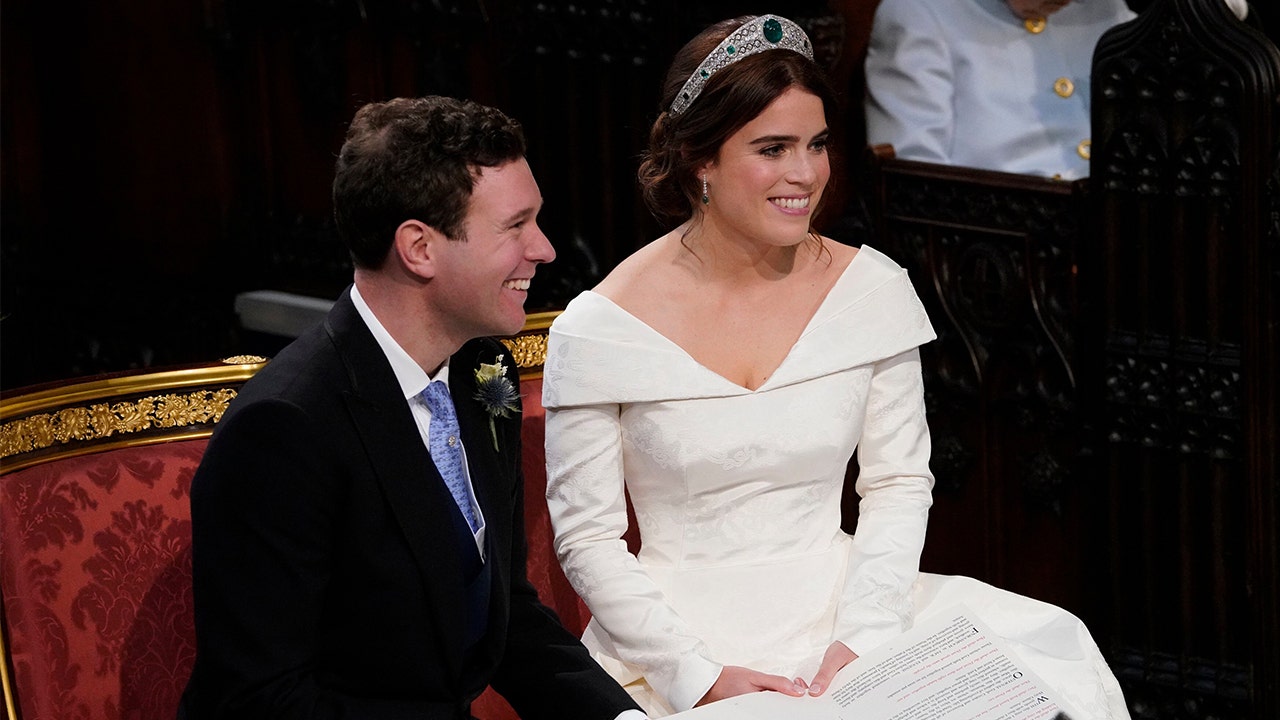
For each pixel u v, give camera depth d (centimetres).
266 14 1182
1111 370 839
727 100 577
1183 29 775
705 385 597
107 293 1291
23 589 521
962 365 944
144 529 555
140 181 1255
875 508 627
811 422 608
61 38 1257
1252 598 802
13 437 532
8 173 1266
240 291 1245
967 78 1003
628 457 615
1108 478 848
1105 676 600
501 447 523
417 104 478
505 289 487
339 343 481
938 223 939
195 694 477
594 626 624
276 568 460
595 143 1031
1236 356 791
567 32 1018
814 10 1043
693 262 625
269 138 1209
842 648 567
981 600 626
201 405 582
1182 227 798
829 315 618
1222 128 772
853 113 1088
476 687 504
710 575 607
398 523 474
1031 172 991
